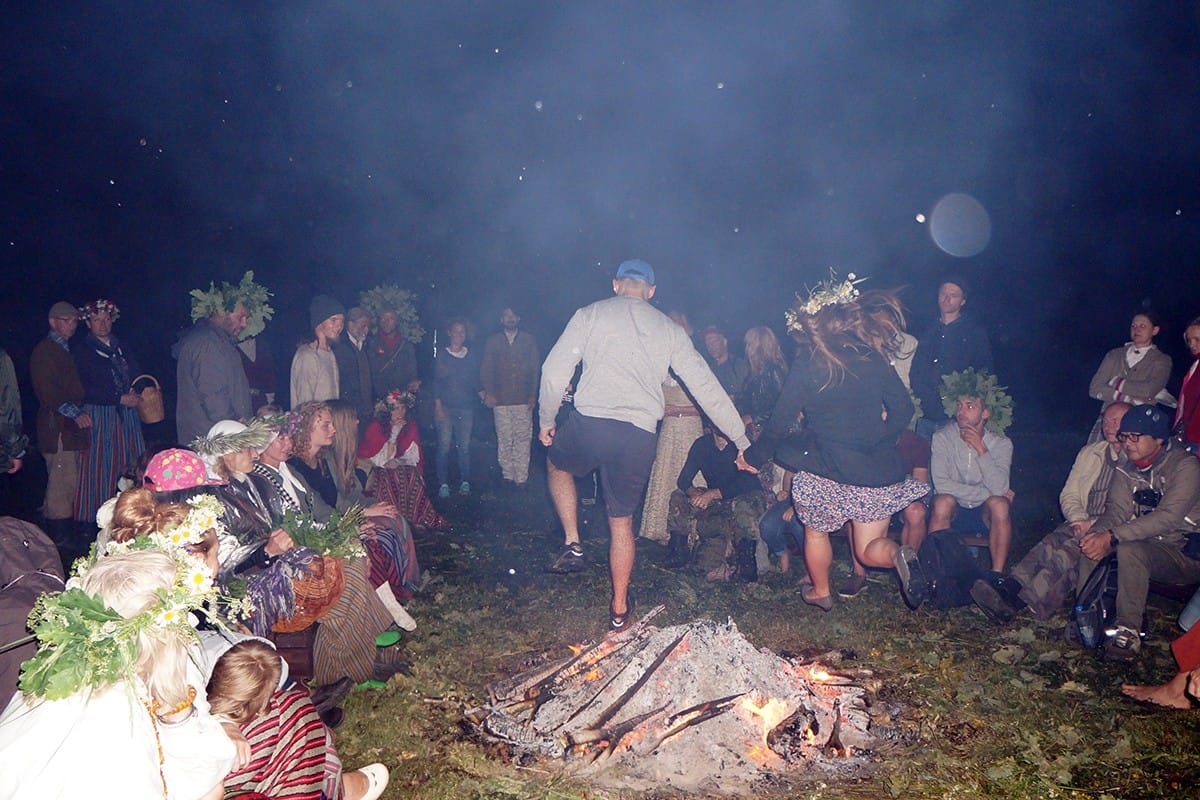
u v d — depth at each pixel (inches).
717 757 157.8
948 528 248.5
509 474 410.9
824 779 153.9
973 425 243.8
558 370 208.2
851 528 221.5
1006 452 245.6
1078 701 182.1
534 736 165.2
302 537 170.6
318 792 119.6
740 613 238.2
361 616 177.3
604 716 164.6
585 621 231.1
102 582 94.4
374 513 220.5
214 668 114.2
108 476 305.3
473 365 397.4
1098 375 305.3
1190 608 190.4
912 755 161.0
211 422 253.0
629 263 217.0
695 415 308.2
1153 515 205.3
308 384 296.2
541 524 341.1
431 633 219.8
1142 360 294.2
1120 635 202.1
